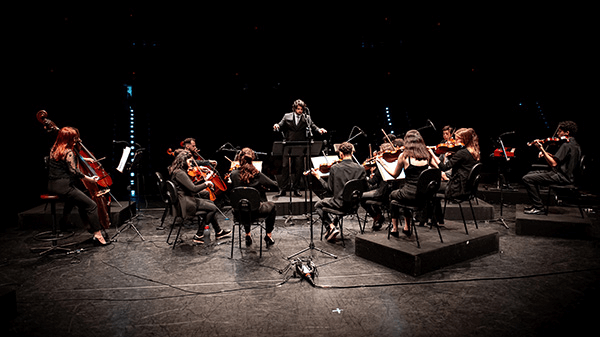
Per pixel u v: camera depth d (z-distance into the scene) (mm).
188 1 8406
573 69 7457
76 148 4531
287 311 2768
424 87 9453
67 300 2986
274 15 8711
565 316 2623
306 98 9820
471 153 4250
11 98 6449
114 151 9266
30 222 5219
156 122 9688
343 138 10219
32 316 2725
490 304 2828
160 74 9016
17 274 3557
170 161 10008
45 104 7176
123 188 8930
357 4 8695
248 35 8820
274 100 9789
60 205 5770
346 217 5930
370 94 9781
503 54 8164
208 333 2471
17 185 7215
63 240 4695
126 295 3072
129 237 4832
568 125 4926
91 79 8094
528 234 4645
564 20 7160
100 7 7812
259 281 3332
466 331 2445
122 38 8367
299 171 6176
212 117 9898
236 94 9633
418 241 3598
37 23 6645
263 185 4289
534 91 8258
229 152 10047
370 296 2996
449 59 8852
